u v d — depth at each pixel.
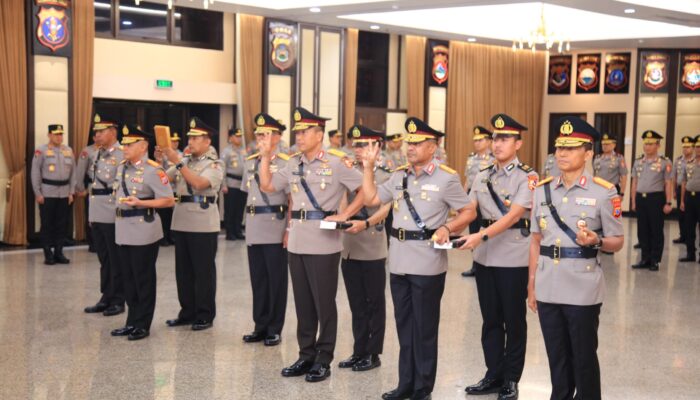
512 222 4.44
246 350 5.68
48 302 7.13
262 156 5.27
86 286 7.89
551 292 3.94
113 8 11.03
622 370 5.39
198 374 5.10
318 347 5.05
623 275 9.40
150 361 5.37
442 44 15.05
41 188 9.08
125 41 11.17
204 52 12.11
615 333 6.46
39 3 9.91
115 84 10.93
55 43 10.07
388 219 9.02
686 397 4.83
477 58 15.68
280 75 12.62
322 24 13.18
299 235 4.95
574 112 17.19
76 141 10.38
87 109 10.45
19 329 6.17
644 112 16.50
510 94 16.44
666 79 16.30
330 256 4.94
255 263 5.86
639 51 16.38
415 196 4.41
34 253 9.78
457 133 15.47
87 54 10.40
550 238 3.97
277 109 12.66
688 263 10.43
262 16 12.34
